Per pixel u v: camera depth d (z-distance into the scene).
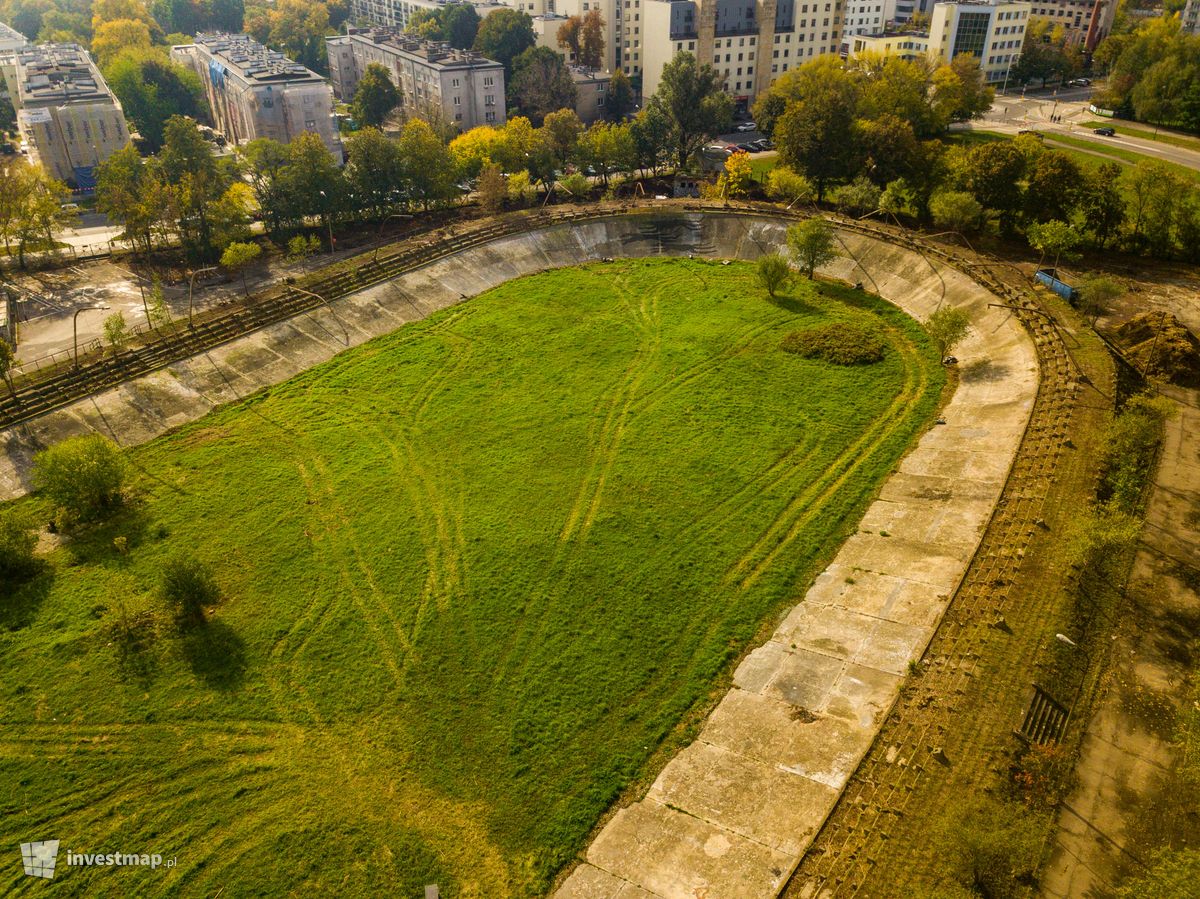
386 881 39.66
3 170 109.31
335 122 164.38
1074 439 64.75
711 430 74.44
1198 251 100.25
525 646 52.69
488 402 79.81
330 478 69.50
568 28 198.12
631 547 60.78
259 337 89.00
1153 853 35.06
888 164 119.38
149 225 110.94
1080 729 42.66
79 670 51.53
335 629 54.31
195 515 65.44
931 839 37.78
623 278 107.19
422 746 46.41
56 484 63.50
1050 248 96.06
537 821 42.41
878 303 97.56
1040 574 52.69
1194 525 56.47
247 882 39.72
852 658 50.34
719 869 39.25
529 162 133.50
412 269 103.62
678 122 137.88
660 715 48.00
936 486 64.81
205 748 46.56
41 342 91.56
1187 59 162.50
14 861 40.75
